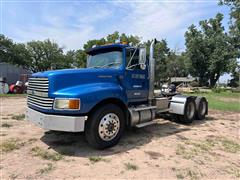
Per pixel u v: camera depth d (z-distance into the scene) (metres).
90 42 31.27
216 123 7.70
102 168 3.51
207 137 5.61
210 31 42.38
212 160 3.99
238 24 27.66
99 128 4.30
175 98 7.36
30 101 4.65
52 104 3.99
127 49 5.27
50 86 4.03
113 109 4.52
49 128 3.94
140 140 5.15
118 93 4.69
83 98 3.99
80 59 33.41
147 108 5.54
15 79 36.09
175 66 51.00
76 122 3.88
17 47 43.75
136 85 5.53
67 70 4.36
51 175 3.22
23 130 5.80
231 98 20.50
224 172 3.49
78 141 4.93
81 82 4.36
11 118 7.46
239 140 5.41
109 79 4.85
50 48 48.34
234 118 8.90
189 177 3.27
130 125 5.06
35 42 47.62
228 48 35.59
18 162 3.66
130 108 5.17
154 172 3.40
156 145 4.78
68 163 3.68
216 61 39.94
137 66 5.55
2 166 3.49
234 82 51.69
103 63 5.52
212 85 47.25
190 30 44.69
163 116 8.28
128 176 3.24
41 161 3.73
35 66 47.81
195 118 8.23
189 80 49.69
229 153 4.41
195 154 4.27
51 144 4.67
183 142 5.06
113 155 4.10
